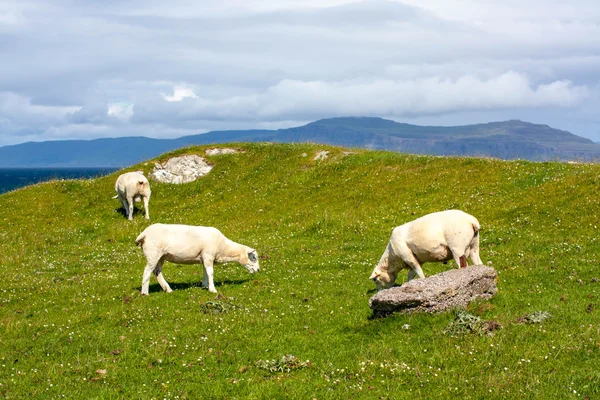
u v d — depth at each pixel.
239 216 32.41
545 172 30.27
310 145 42.19
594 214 23.41
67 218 34.19
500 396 9.34
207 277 18.47
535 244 21.09
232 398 10.01
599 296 13.88
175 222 32.50
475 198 28.72
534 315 12.36
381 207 29.80
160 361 11.82
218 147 43.09
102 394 10.39
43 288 18.91
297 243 25.70
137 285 19.03
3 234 30.81
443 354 11.05
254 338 13.07
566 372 9.88
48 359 12.34
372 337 12.61
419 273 15.90
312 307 15.31
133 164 43.03
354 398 9.74
